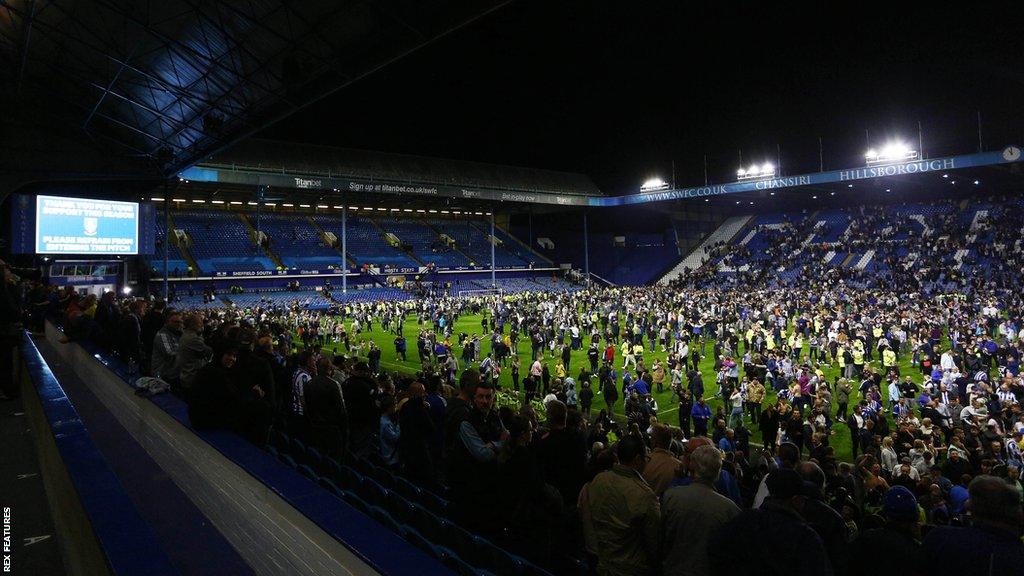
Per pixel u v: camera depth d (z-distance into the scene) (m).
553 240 77.00
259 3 17.41
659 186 61.75
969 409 13.37
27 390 5.87
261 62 20.06
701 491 3.38
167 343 6.55
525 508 4.59
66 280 33.78
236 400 3.87
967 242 50.72
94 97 25.88
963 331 24.27
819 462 9.30
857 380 21.53
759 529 2.85
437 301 46.69
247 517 2.66
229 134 25.86
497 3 15.04
